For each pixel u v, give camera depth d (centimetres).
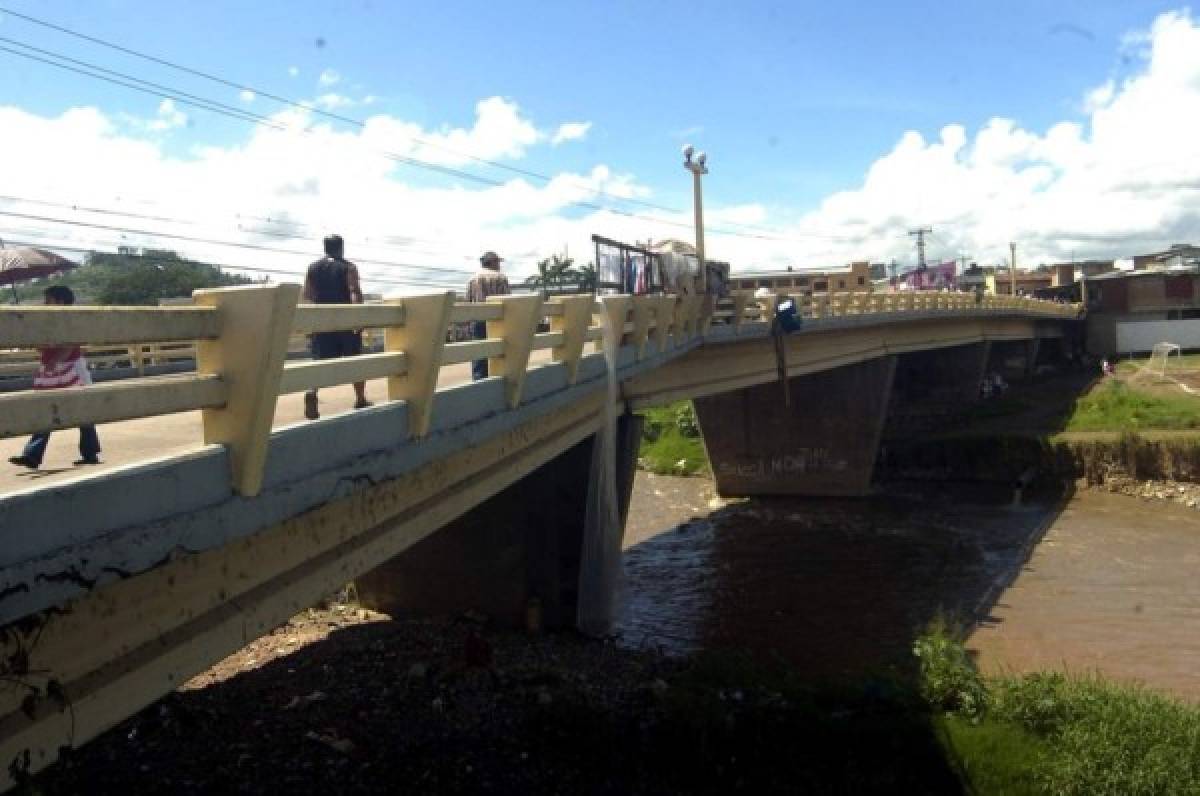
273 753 1237
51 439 932
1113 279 7188
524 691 1470
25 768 481
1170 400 4528
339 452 702
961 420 4819
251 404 556
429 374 805
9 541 420
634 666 1641
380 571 1933
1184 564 2522
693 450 4406
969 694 1245
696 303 2045
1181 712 1177
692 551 2802
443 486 1020
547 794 1158
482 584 1873
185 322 528
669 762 1212
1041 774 1080
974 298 4647
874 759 1149
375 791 1151
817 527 3111
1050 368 6781
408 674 1538
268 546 681
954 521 3166
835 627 2025
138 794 1113
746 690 1349
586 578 1816
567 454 1798
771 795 1133
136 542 490
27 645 470
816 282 7575
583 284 2353
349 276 952
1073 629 1984
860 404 3647
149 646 568
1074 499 3503
